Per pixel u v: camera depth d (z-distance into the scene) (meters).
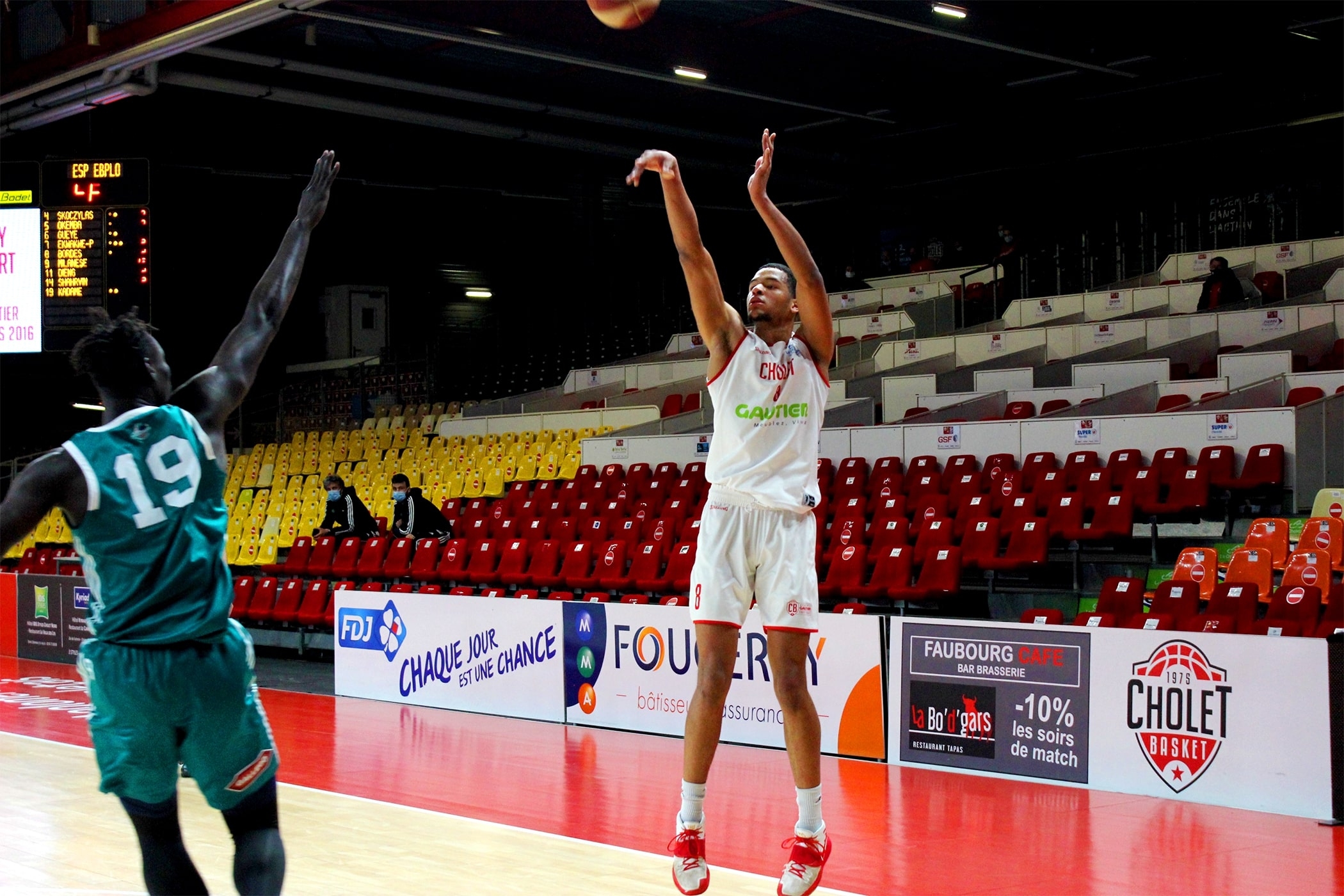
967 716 7.53
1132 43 18.80
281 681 12.28
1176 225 23.41
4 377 26.11
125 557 2.83
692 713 3.72
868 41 20.67
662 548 12.02
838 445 13.96
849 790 6.88
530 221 28.64
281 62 18.08
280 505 18.81
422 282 28.67
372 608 11.09
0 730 8.98
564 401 21.03
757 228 29.62
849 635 8.09
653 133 23.95
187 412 2.99
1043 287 23.12
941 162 27.39
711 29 19.70
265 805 3.09
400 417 22.84
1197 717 6.66
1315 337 14.97
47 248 14.84
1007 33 18.36
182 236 25.64
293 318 27.94
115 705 2.83
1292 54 20.34
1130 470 11.51
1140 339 16.25
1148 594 10.32
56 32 16.19
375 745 8.46
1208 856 5.42
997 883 4.93
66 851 5.27
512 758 7.91
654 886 4.74
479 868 5.03
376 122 23.50
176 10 14.13
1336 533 9.82
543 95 21.56
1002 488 12.04
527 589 13.02
